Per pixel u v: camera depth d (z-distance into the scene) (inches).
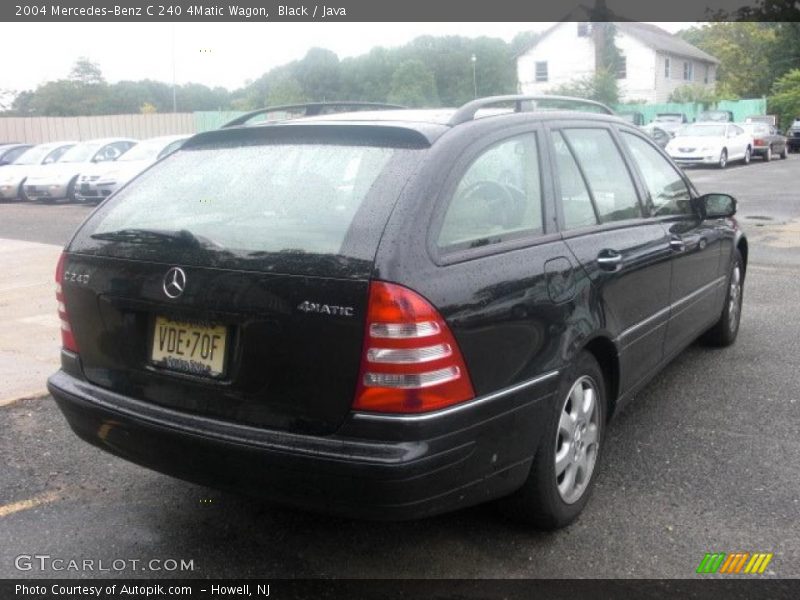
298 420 112.7
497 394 118.9
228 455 115.3
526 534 137.9
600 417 149.0
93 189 775.7
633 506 146.6
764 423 183.3
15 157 994.7
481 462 117.6
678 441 174.6
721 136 1057.5
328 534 140.1
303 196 123.3
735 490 151.8
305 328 110.5
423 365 108.6
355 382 108.8
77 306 134.8
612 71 1861.5
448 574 127.2
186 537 140.2
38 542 139.0
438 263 113.9
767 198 667.4
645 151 188.7
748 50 2262.6
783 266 373.7
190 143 151.0
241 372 115.8
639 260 160.4
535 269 129.5
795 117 1903.3
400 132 125.7
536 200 139.5
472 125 131.5
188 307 119.3
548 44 1939.0
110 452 136.0
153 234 126.4
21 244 480.1
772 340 248.8
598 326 142.4
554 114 154.3
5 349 253.0
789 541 134.1
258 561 132.5
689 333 199.0
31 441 180.9
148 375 125.8
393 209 113.8
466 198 123.3
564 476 138.5
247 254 116.5
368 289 108.0
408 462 106.8
